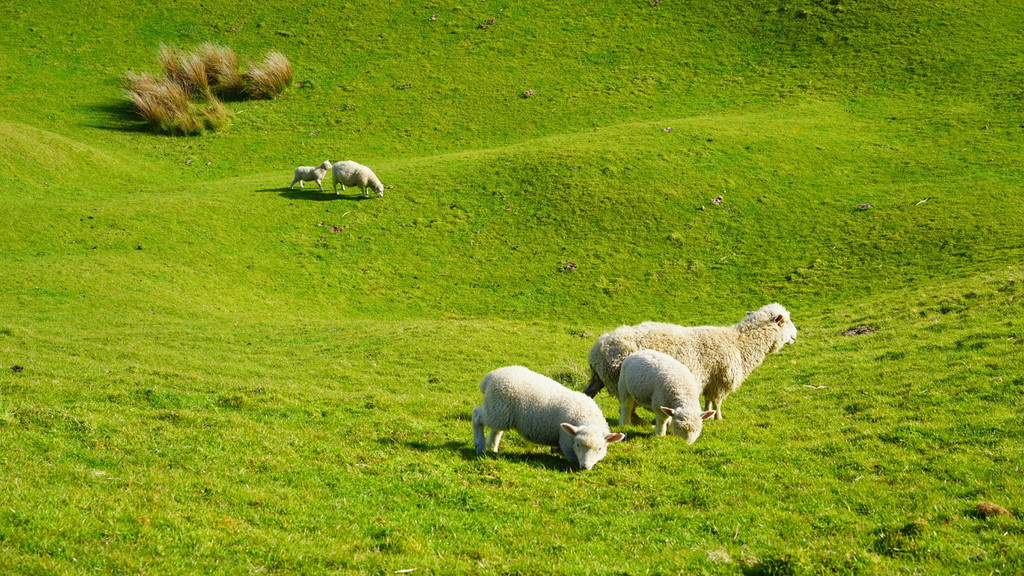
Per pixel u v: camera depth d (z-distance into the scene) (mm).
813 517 9750
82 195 44594
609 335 15195
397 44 70312
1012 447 11750
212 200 42719
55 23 73312
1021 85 53688
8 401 14219
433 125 58000
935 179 42875
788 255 37344
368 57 68688
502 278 37188
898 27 65000
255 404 15508
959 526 8969
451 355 24312
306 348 25469
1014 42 60406
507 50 68500
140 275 33469
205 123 58812
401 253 39375
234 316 31078
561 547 9047
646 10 73375
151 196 44031
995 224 36188
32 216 37875
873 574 7773
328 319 32375
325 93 63688
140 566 7812
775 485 11039
